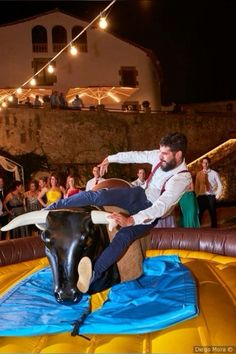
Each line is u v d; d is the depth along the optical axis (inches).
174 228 243.8
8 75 788.0
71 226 121.6
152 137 673.0
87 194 140.7
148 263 176.4
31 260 230.2
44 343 118.8
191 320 124.8
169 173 143.7
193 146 703.7
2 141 563.8
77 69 827.4
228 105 809.5
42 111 592.1
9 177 525.3
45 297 151.1
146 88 872.9
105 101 789.2
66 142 607.5
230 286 158.2
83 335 120.6
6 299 151.0
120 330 119.5
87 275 120.7
